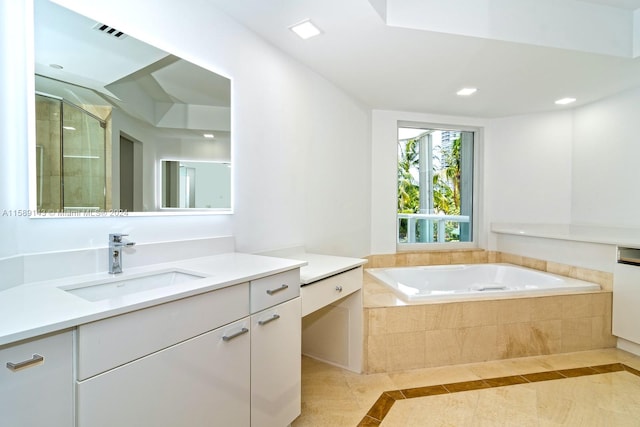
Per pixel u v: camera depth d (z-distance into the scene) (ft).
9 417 2.05
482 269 10.85
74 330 2.34
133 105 4.33
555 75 7.98
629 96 9.11
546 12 6.48
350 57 7.04
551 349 7.70
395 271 10.09
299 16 5.54
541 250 10.11
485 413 5.49
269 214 6.61
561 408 5.62
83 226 3.80
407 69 7.64
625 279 7.76
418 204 11.80
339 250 9.06
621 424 5.18
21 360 2.08
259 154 6.33
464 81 8.39
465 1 6.07
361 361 6.81
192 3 5.03
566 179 11.02
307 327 7.62
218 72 5.45
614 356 7.60
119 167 4.17
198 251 5.14
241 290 3.81
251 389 3.98
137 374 2.74
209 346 3.41
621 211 9.38
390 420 5.30
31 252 3.35
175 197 4.88
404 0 5.81
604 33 6.83
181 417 3.13
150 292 3.02
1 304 2.60
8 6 3.15
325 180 8.39
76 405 2.36
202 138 5.26
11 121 3.18
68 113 3.66
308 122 7.70
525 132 11.49
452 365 7.14
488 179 11.94
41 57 3.42
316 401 5.82
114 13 4.06
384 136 10.98
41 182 3.42
